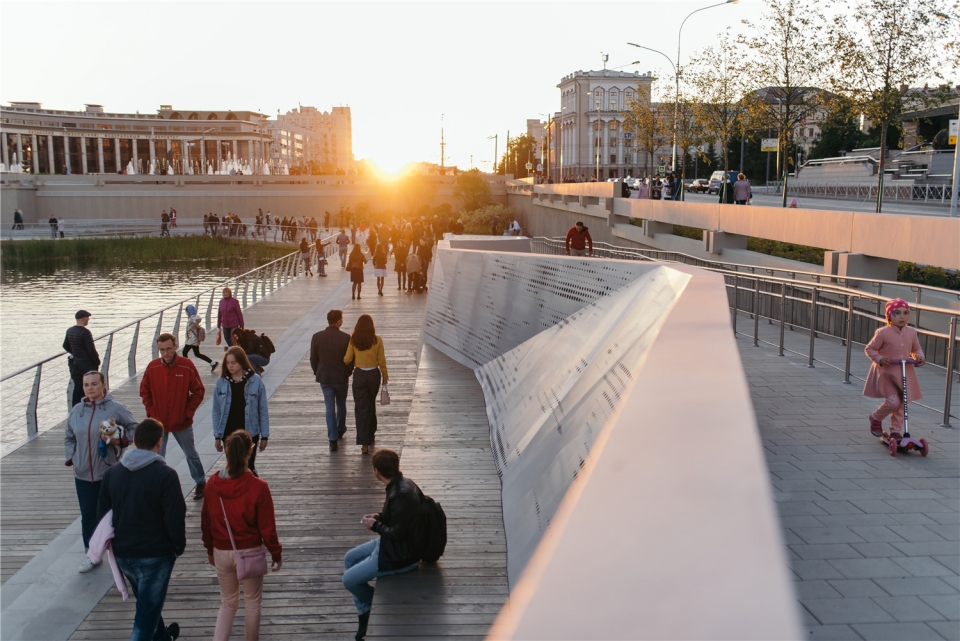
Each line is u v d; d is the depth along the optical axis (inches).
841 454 255.6
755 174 2807.6
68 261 2150.6
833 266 530.9
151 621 200.2
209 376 584.4
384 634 196.2
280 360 600.7
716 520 83.3
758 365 404.8
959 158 711.7
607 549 78.7
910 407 313.9
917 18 663.1
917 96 693.3
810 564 177.5
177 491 198.5
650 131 1577.3
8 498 339.3
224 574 202.2
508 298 476.7
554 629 66.4
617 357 228.5
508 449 315.3
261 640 216.7
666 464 98.7
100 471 256.1
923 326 446.9
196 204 3070.9
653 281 276.7
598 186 1272.1
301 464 355.3
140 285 1752.0
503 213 2409.0
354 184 3073.3
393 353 618.2
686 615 66.2
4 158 5364.2
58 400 634.2
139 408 494.3
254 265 2103.8
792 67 845.2
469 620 203.3
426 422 388.2
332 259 1617.9
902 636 146.6
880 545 186.9
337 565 258.8
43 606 239.5
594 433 198.4
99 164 5920.3
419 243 1250.0
